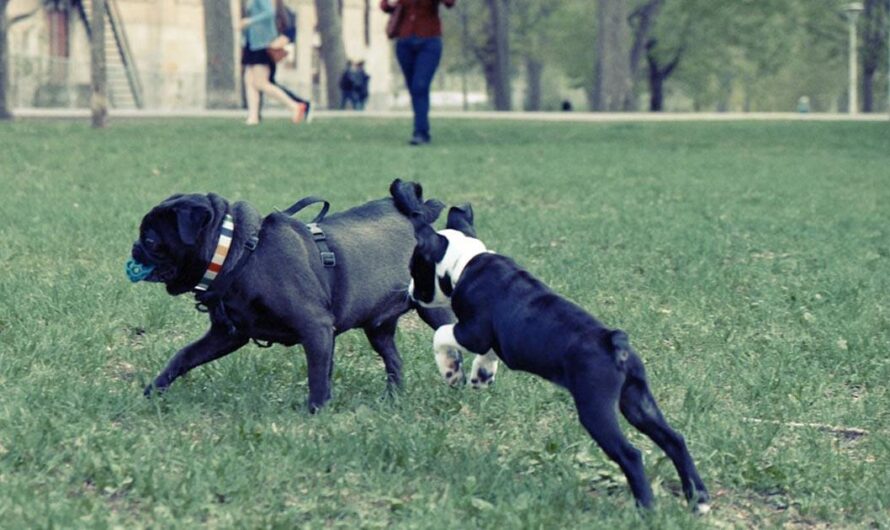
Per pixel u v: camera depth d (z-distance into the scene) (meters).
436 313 6.37
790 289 9.30
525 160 21.14
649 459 5.39
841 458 5.57
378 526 4.51
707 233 12.21
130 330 7.60
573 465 5.31
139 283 8.62
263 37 29.44
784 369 7.01
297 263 5.76
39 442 5.10
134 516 4.55
